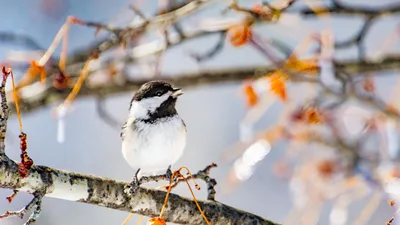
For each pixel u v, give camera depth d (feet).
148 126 28.45
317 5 31.14
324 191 36.35
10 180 22.71
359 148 36.22
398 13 31.17
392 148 35.27
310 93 34.19
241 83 38.52
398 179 33.47
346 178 35.81
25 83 34.27
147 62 37.22
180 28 33.35
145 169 29.25
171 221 25.27
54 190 23.40
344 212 36.01
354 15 31.42
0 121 22.65
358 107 36.68
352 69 34.50
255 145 36.50
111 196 24.34
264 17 28.86
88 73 36.63
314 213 36.27
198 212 25.44
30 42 35.35
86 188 23.94
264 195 53.21
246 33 30.19
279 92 30.78
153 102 28.68
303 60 31.12
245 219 25.85
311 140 35.99
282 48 31.24
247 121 39.29
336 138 35.88
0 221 49.08
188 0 32.40
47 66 34.96
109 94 38.60
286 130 36.14
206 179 26.02
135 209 24.81
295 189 37.42
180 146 28.81
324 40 31.24
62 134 31.35
